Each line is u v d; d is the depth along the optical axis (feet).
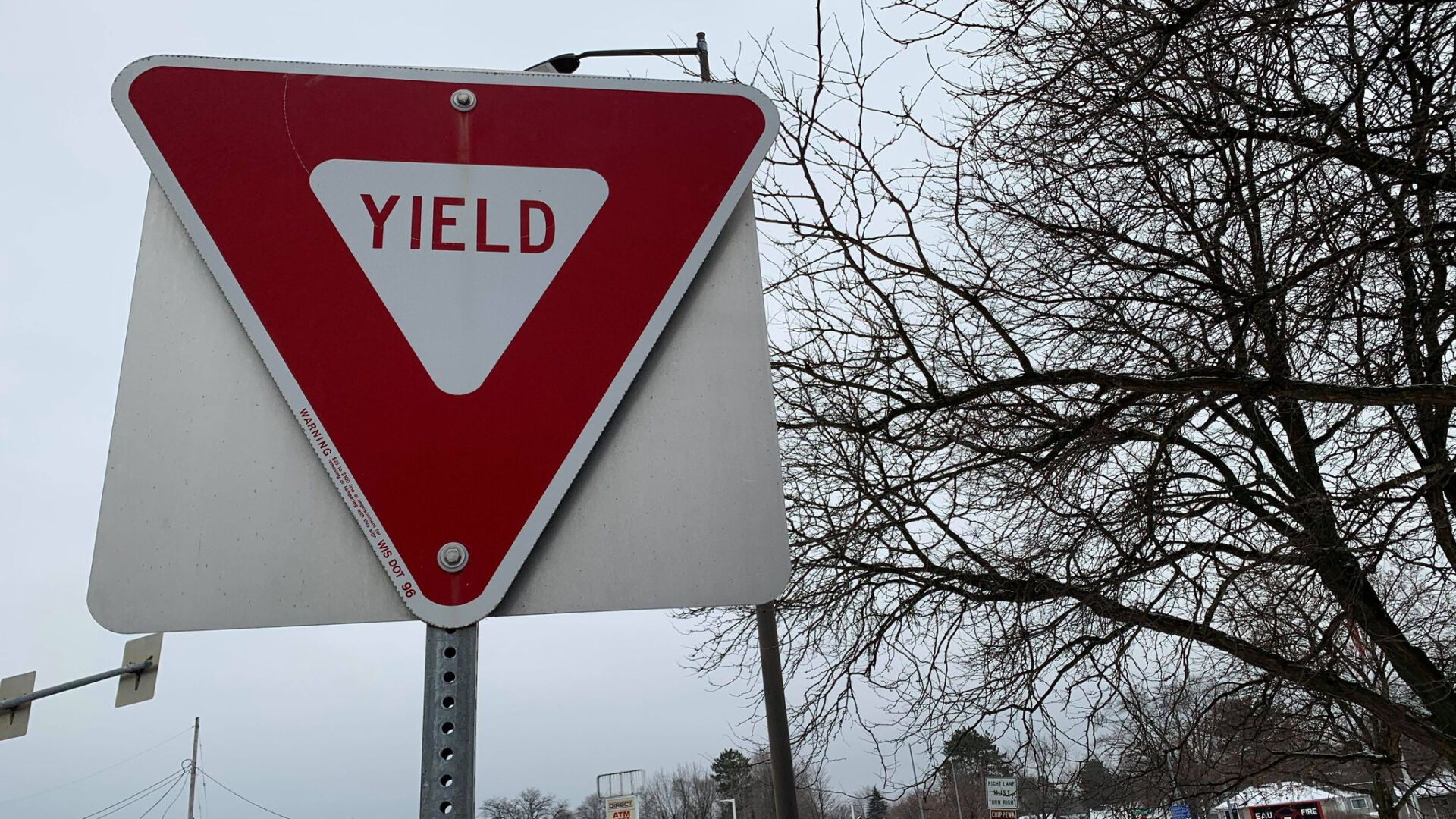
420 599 3.96
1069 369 19.02
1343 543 18.94
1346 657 20.42
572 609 4.07
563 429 4.25
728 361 4.51
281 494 4.05
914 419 22.04
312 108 4.58
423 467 4.12
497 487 4.14
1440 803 30.66
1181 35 16.46
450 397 4.23
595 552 4.16
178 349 4.19
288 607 3.92
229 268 4.28
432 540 4.03
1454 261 16.97
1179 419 18.92
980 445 21.79
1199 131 17.93
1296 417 22.12
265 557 3.97
